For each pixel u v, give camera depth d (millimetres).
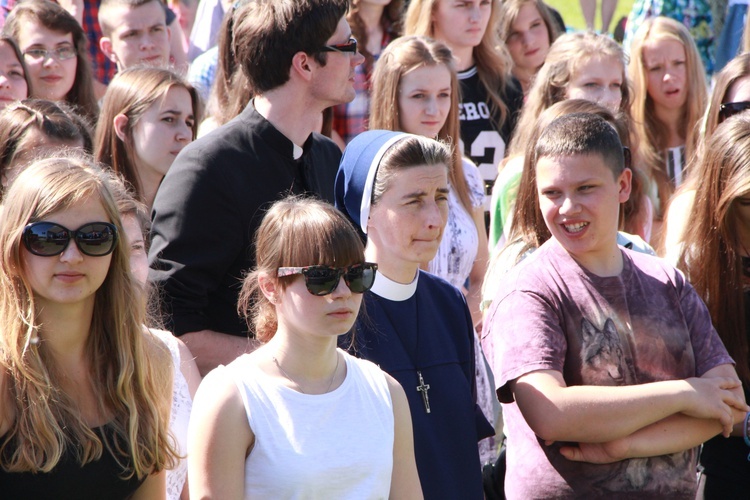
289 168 13945
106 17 23797
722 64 28922
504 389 11977
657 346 12023
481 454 14609
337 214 10320
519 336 11820
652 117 24094
